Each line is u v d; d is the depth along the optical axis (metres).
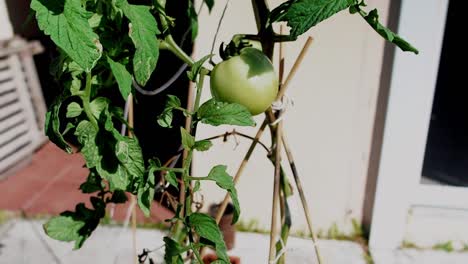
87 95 0.83
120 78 0.77
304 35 2.04
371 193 2.34
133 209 1.42
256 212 2.43
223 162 2.28
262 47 0.97
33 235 2.45
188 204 0.92
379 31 0.77
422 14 1.91
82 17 0.67
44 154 3.42
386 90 2.09
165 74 3.21
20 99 3.27
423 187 2.43
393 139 2.14
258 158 2.27
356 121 2.22
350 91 2.16
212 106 0.85
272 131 1.13
